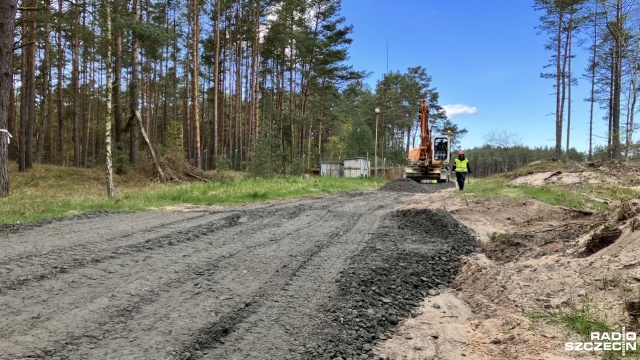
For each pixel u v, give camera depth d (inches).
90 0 531.8
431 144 1103.6
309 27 1226.6
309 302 181.9
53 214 363.9
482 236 330.6
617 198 463.5
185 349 134.5
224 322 155.9
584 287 180.5
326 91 1408.7
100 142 1739.7
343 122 1873.8
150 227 316.5
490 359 139.4
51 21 538.9
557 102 1157.7
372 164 1774.1
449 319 179.9
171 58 1338.6
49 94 1262.3
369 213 441.4
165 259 233.6
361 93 1991.9
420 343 153.8
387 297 198.5
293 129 1321.4
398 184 802.8
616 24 998.4
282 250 267.4
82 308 160.7
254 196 577.0
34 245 247.1
